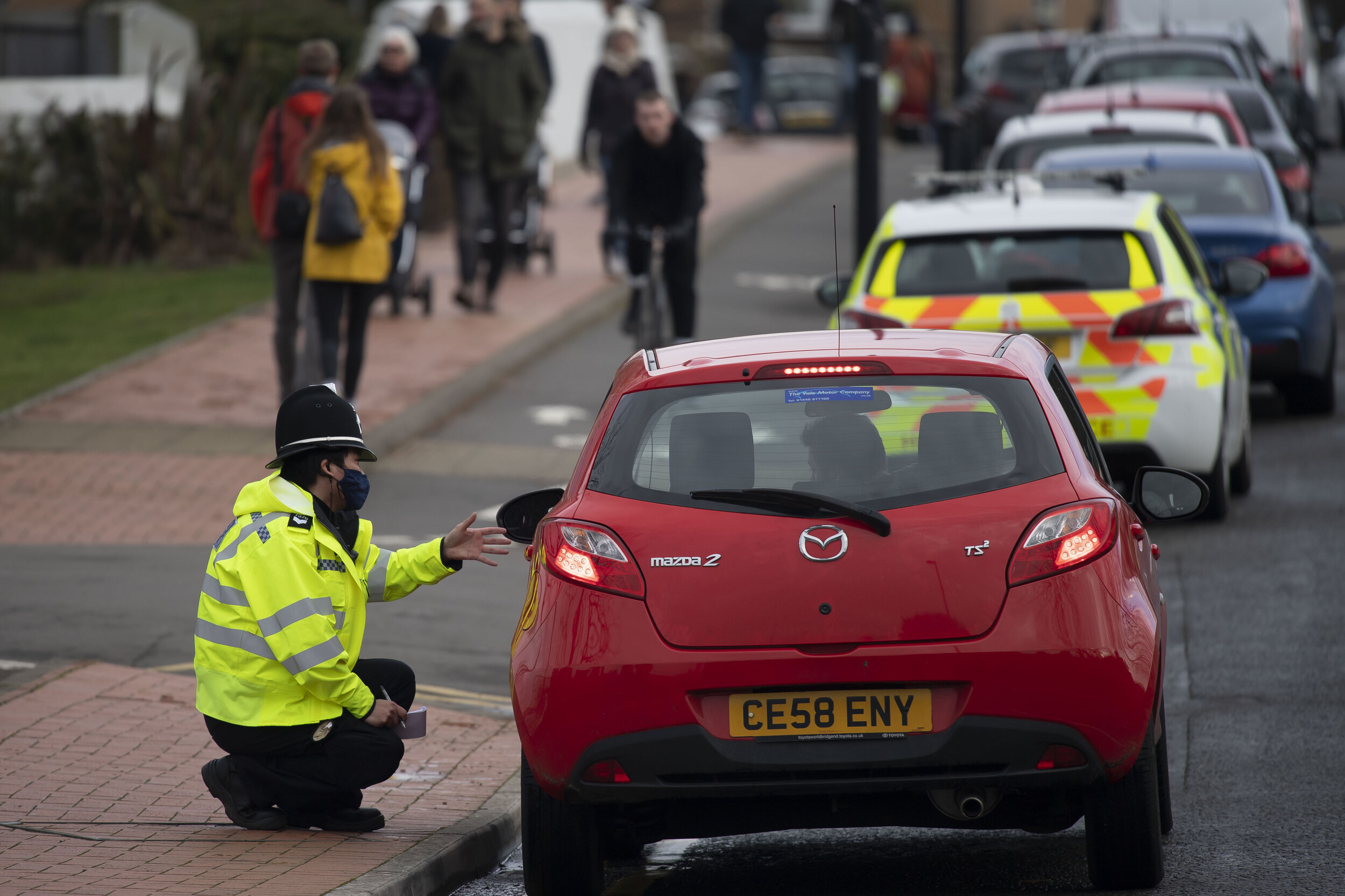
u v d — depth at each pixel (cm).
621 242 7912
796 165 12150
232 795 2428
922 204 4431
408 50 6819
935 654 1998
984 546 2033
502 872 2417
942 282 4150
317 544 2350
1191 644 3384
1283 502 4478
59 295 7600
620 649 2030
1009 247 4169
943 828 2334
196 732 2889
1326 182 10694
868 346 2267
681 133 5638
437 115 6975
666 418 2162
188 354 6281
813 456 2106
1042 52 12494
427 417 5456
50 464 4928
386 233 5122
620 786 2041
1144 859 2138
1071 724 2003
